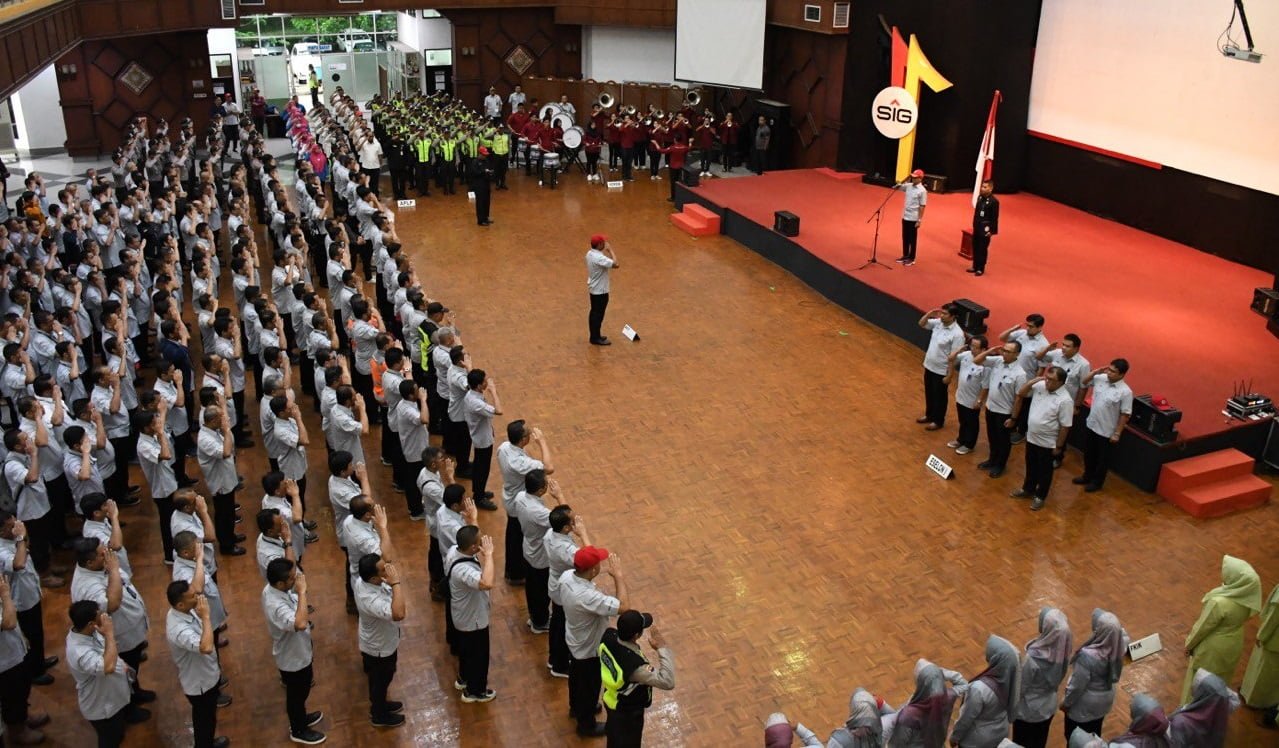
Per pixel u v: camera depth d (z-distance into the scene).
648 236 19.28
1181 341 13.27
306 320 12.31
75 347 11.15
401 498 10.87
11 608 7.15
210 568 8.05
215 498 9.55
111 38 22.05
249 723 7.77
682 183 20.72
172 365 10.73
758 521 10.35
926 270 15.79
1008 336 11.59
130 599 7.60
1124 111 17.69
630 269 17.44
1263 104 15.30
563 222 20.14
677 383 13.32
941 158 20.28
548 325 15.08
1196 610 9.16
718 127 24.00
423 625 8.88
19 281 12.23
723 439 11.94
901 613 9.05
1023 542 10.10
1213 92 16.03
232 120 24.86
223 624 8.23
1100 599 9.29
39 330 11.40
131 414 11.06
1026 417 11.92
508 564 9.35
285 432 9.55
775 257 17.73
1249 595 7.60
